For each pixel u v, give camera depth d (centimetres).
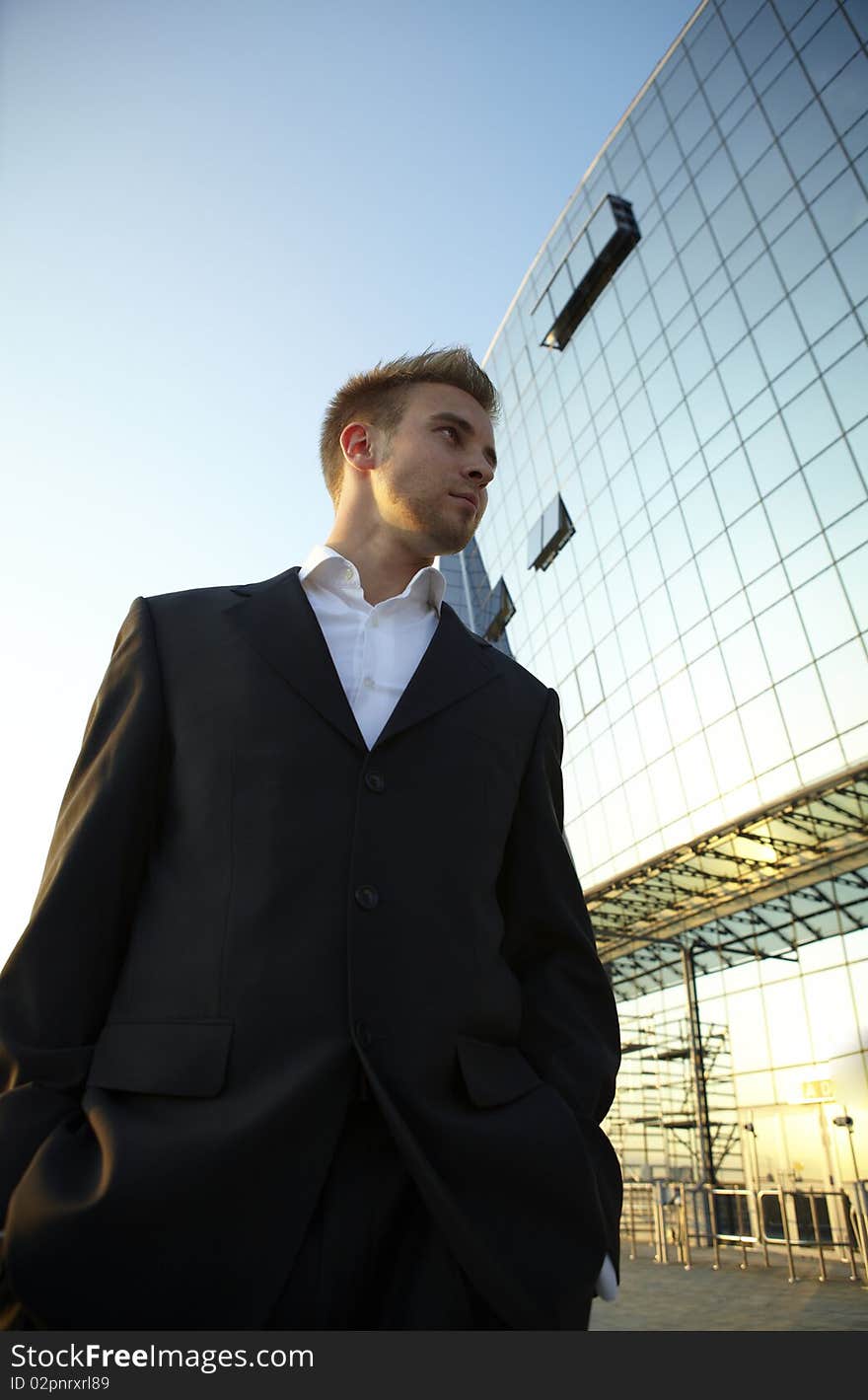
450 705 146
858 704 1560
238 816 122
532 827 156
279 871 117
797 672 1708
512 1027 130
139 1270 89
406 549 169
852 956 1490
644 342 2450
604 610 2442
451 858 129
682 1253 1101
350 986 111
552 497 2858
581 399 2762
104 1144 97
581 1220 110
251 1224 93
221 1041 105
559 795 172
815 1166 1440
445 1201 99
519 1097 120
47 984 111
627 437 2462
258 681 134
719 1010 1734
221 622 146
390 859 122
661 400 2328
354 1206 102
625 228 2603
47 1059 107
